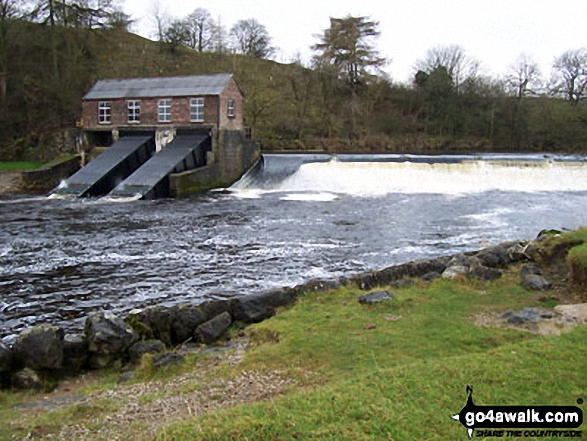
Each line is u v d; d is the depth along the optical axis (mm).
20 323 15758
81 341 11930
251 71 85688
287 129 74938
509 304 13594
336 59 85938
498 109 78562
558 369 8445
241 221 30953
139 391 10016
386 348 10828
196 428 7195
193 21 92312
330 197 41219
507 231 28531
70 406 9289
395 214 33562
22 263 21719
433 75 82750
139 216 32375
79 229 28312
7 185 45062
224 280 19766
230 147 48219
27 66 61094
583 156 49906
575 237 17547
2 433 8078
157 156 44562
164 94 49219
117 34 82500
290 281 19609
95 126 51875
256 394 9273
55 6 63156
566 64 74188
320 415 7340
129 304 17375
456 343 10891
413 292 14820
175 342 13312
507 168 48156
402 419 7129
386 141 77438
